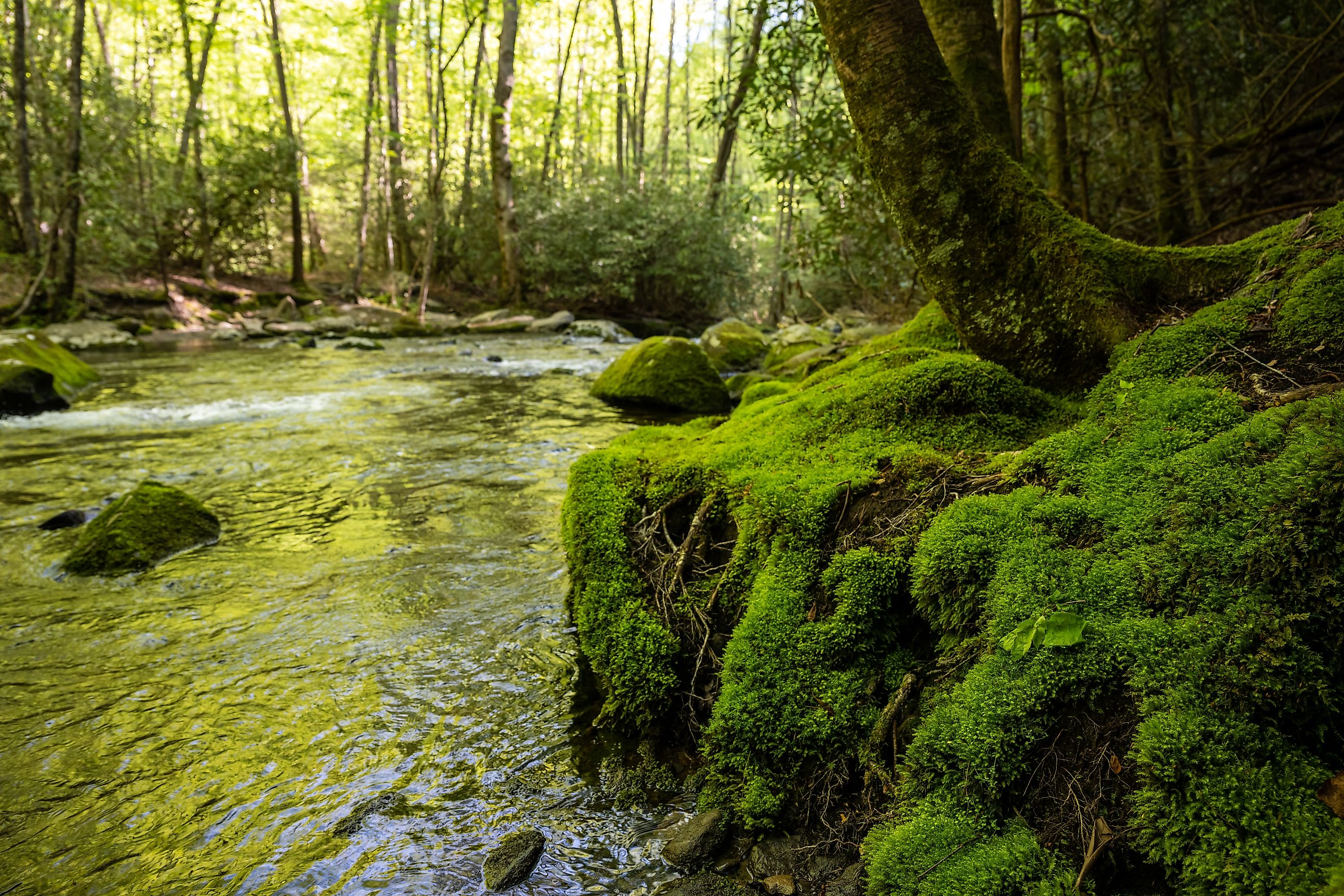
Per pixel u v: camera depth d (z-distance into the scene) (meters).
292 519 5.31
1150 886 1.62
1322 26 7.66
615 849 2.29
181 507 4.93
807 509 2.83
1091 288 3.07
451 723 2.94
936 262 3.38
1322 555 1.71
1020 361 3.25
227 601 4.00
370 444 7.43
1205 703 1.69
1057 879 1.67
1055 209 3.21
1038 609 2.03
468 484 6.09
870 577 2.53
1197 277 3.07
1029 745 1.87
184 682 3.21
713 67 29.30
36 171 17.70
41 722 2.93
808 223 18.47
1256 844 1.47
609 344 17.48
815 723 2.37
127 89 21.11
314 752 2.76
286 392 10.41
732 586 2.98
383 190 26.48
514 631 3.65
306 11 24.88
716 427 4.67
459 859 2.24
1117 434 2.51
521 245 24.08
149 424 8.33
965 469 2.78
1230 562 1.85
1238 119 8.65
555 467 6.60
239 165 21.06
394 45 24.86
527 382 11.52
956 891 1.74
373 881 2.15
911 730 2.19
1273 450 2.04
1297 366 2.46
